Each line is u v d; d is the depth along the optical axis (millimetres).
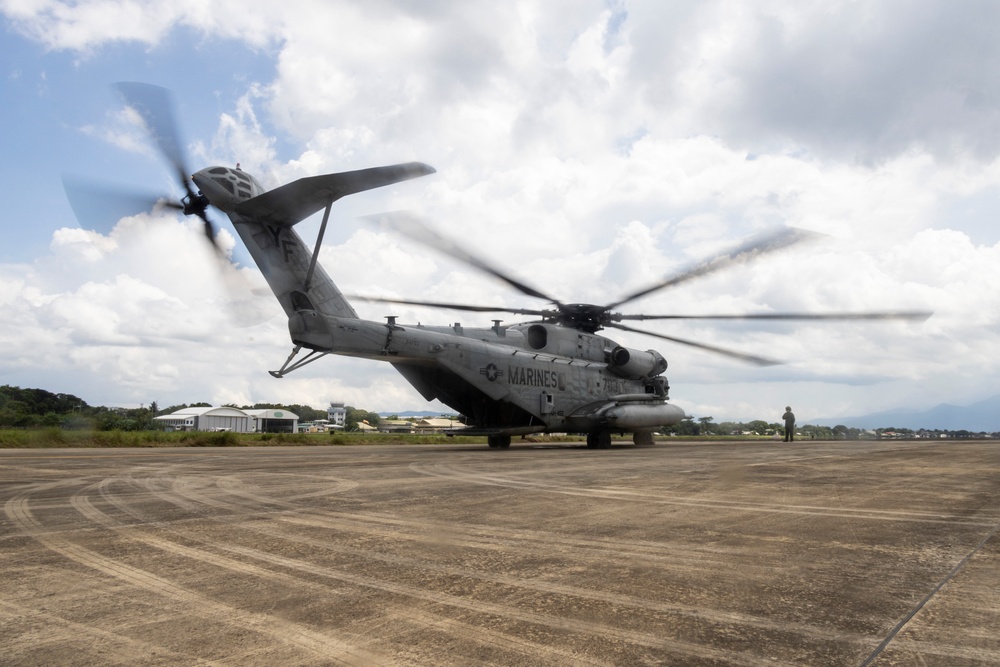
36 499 8008
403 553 5016
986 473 11484
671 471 12000
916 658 2908
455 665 2846
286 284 17312
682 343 24203
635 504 7562
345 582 4191
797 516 6684
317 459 15656
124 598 3842
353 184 15258
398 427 110250
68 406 55969
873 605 3684
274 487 9305
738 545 5277
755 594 3908
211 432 28234
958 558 4812
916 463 14031
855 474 11273
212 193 15867
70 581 4219
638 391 28469
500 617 3496
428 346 20094
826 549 5121
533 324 25031
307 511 7059
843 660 2887
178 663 2869
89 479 10375
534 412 23141
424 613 3564
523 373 22844
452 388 22281
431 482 10039
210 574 4391
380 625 3369
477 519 6543
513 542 5418
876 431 59156
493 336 22938
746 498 8070
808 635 3209
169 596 3883
